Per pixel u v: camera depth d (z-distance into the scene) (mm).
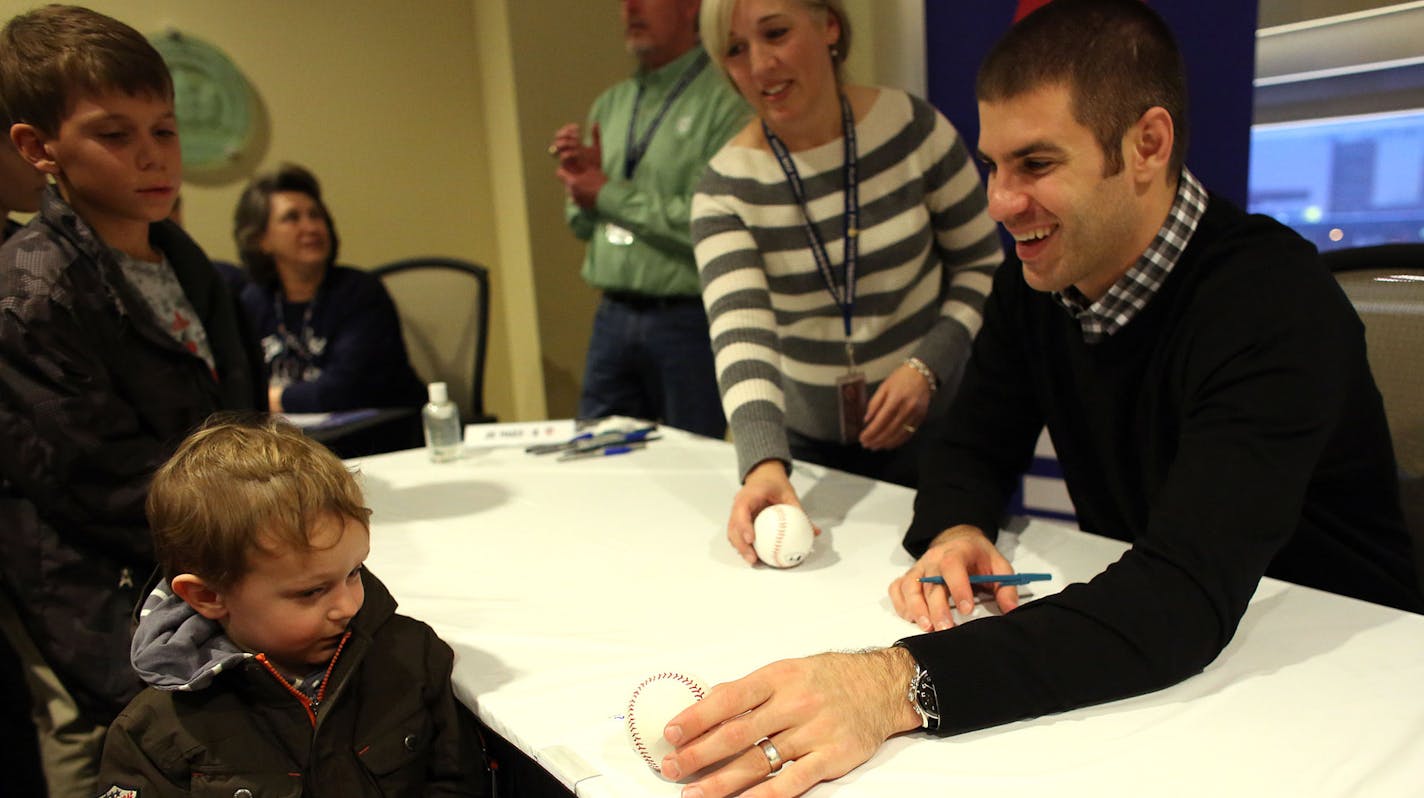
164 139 1274
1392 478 1028
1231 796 658
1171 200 943
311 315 2740
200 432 928
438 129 3486
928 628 935
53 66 1169
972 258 1653
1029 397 1233
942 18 2498
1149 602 795
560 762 755
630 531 1278
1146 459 1047
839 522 1264
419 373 3006
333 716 887
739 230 1562
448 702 925
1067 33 859
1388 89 1903
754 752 712
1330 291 882
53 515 1173
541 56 3119
